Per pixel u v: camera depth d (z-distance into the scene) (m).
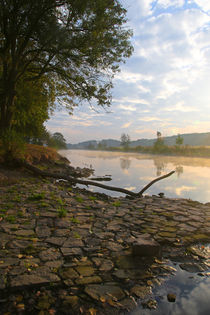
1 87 13.25
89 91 14.31
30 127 24.86
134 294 2.95
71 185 12.68
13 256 3.70
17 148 13.86
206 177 18.03
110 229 5.31
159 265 3.72
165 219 6.29
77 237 4.70
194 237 4.97
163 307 2.74
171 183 14.93
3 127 14.20
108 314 2.57
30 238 4.49
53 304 2.67
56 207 7.00
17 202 7.23
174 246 4.54
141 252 3.94
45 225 5.33
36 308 2.59
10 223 5.30
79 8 11.57
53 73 16.81
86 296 2.84
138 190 12.34
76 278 3.20
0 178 10.39
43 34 12.91
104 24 12.55
